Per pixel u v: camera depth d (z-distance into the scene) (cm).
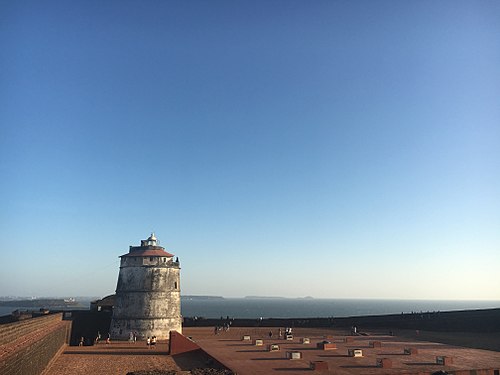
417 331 6259
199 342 5125
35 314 6266
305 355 4059
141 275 6003
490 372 3384
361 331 6762
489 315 6138
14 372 2048
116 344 5375
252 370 3312
